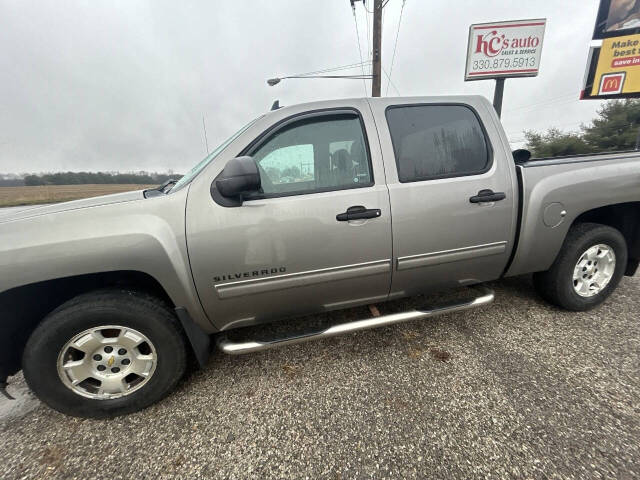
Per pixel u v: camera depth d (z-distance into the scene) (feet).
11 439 5.27
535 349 6.76
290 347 7.33
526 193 6.82
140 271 5.26
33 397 6.27
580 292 7.94
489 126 6.84
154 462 4.75
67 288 5.55
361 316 8.33
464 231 6.52
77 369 5.35
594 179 7.25
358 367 6.53
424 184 6.19
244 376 6.47
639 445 4.55
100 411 5.51
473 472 4.29
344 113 6.14
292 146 5.92
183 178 6.58
